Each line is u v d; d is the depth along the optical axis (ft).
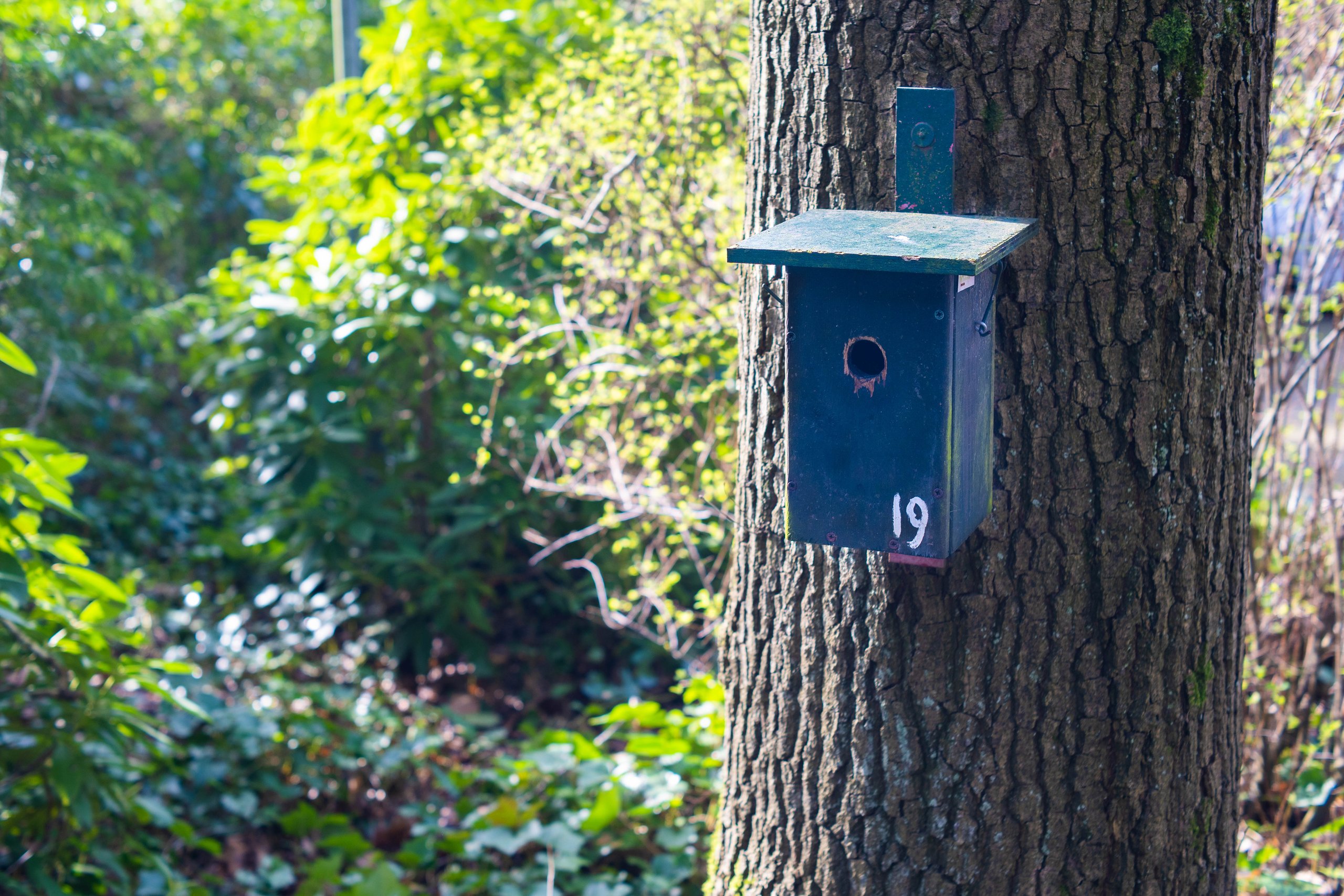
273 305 14.93
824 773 7.09
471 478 13.61
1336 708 11.22
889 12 6.37
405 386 16.58
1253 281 6.81
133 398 24.22
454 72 15.31
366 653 17.01
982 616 6.62
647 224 11.27
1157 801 6.72
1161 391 6.42
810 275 6.15
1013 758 6.68
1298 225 10.97
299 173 16.33
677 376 12.03
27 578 8.89
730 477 11.53
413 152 15.35
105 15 22.17
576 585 16.81
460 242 14.26
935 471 6.07
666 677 16.56
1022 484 6.54
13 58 17.44
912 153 6.38
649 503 11.44
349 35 18.15
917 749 6.79
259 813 12.89
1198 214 6.33
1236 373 6.75
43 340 18.40
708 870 8.70
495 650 17.12
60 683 9.78
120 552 19.86
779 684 7.29
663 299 11.78
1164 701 6.65
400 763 13.93
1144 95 6.17
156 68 24.93
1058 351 6.40
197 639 16.76
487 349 12.91
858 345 6.27
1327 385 11.30
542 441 13.00
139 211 22.67
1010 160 6.27
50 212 17.92
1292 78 10.87
